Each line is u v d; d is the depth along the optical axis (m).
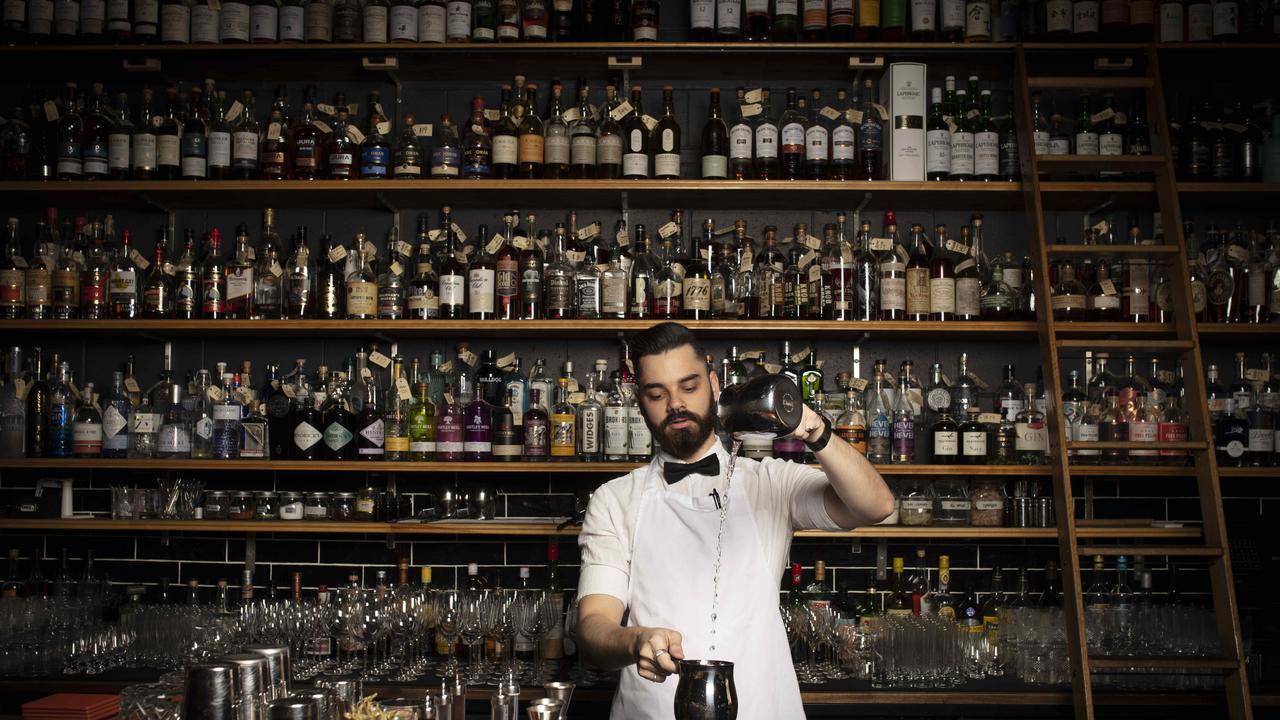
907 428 3.48
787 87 3.77
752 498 2.31
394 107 3.80
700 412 2.20
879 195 3.53
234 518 3.49
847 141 3.53
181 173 3.57
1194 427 3.23
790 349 3.71
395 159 3.58
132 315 3.54
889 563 3.68
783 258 3.67
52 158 3.75
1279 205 3.71
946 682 3.20
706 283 3.46
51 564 3.73
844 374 3.59
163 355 3.77
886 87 3.59
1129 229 3.70
